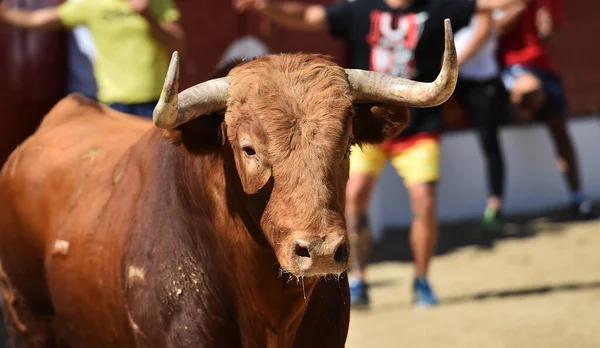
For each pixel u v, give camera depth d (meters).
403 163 19.28
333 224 8.40
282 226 8.52
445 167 30.88
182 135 9.37
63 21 19.39
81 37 23.50
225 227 9.68
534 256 24.81
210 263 9.81
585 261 23.92
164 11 19.61
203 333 9.71
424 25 18.25
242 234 9.59
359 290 20.00
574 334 17.50
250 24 29.20
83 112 13.35
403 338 17.62
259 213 8.91
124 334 10.66
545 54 28.80
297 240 8.32
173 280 9.80
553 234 27.56
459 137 30.95
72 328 11.63
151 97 19.38
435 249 26.45
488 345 16.98
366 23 18.47
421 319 19.06
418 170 19.12
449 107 30.75
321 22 18.73
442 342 17.27
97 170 11.55
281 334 10.02
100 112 13.54
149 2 19.12
